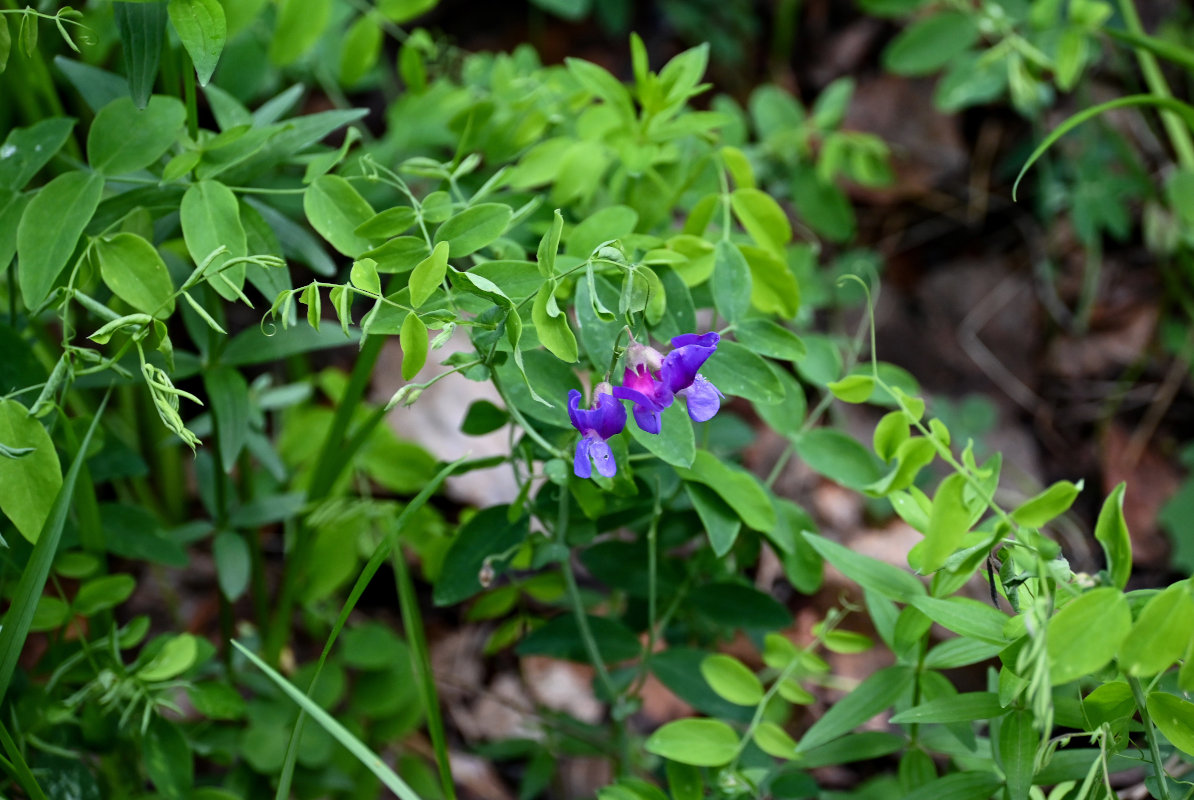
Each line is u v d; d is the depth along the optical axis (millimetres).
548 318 725
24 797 783
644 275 736
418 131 836
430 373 985
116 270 737
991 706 727
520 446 774
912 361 1069
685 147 823
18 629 727
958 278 1109
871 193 1136
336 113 768
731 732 764
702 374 748
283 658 870
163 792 772
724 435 811
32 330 799
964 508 710
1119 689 717
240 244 743
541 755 828
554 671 905
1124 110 1101
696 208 778
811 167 918
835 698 889
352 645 830
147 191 758
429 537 834
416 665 783
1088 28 862
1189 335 1030
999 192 1126
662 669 786
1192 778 761
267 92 892
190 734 809
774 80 1192
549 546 765
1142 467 1008
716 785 764
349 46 843
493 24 1165
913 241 1128
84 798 777
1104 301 1084
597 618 790
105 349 815
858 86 1188
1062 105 1103
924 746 763
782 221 775
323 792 810
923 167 1144
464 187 808
